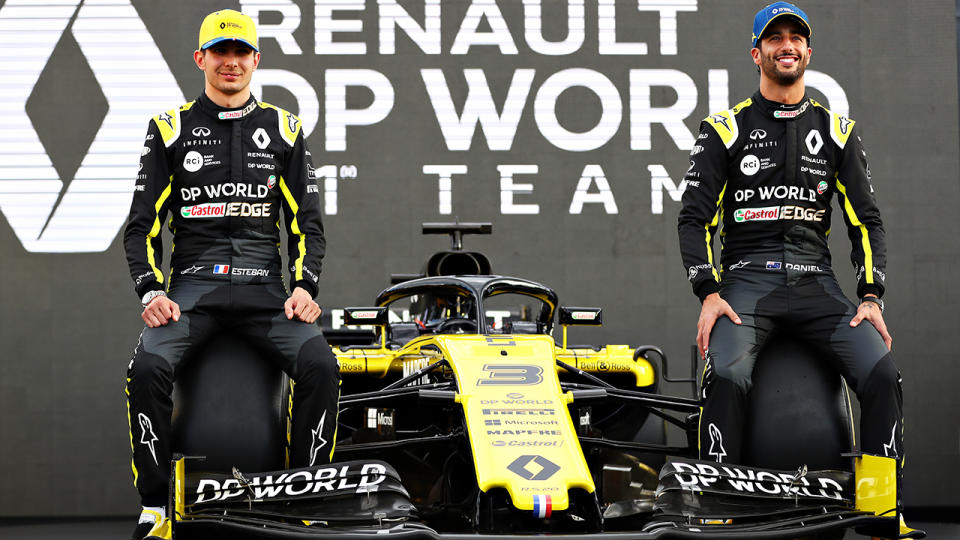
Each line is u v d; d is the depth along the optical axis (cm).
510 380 1170
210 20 1178
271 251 1191
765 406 1148
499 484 1033
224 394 1122
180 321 1126
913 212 2666
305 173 1212
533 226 2678
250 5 2666
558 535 983
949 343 2633
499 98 2691
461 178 2680
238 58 1176
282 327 1149
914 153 2678
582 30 2698
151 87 2628
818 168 1192
